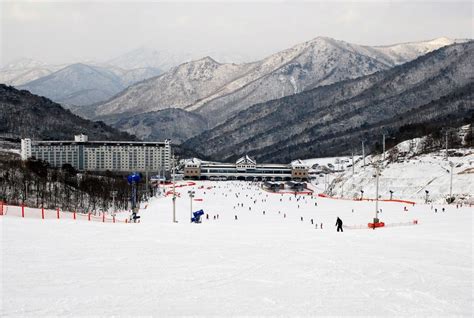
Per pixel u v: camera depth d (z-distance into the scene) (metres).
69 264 29.69
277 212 144.38
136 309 20.42
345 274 28.17
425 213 109.81
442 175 167.75
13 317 19.11
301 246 40.34
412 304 21.69
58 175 172.00
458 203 139.38
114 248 36.44
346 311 20.45
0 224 47.00
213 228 57.59
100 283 24.95
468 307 21.30
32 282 24.83
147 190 197.25
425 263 32.09
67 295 22.45
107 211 137.25
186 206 162.00
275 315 19.84
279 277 27.17
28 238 39.31
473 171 158.50
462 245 41.94
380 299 22.50
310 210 148.50
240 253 35.56
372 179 196.75
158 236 45.50
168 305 21.11
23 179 140.50
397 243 43.34
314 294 23.34
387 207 138.75
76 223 52.72
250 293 23.45
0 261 29.75
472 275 28.17
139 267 29.38
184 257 33.31
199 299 22.20
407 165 191.00
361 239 46.53
